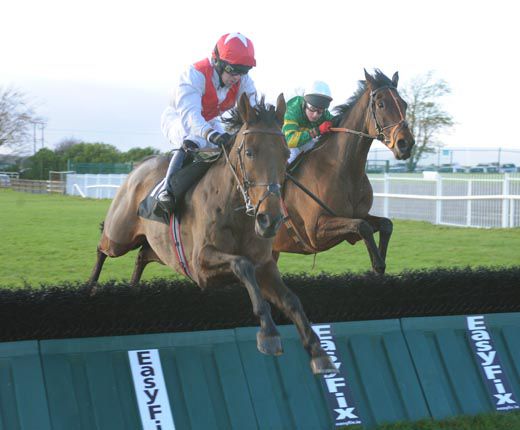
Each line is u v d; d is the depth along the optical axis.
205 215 3.17
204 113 3.66
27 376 2.83
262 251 3.10
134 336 3.07
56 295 3.13
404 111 4.40
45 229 11.09
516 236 9.74
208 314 3.32
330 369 2.77
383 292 3.64
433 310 3.81
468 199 11.51
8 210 15.89
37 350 2.90
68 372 2.91
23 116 34.00
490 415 3.36
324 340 3.36
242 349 3.22
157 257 4.25
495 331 3.73
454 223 11.95
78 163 33.28
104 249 4.32
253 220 3.09
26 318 3.10
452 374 3.51
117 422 2.89
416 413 3.33
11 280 6.20
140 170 4.04
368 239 4.14
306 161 4.56
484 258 7.62
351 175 4.43
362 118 4.50
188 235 3.34
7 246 8.76
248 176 2.84
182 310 3.29
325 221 4.36
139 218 3.96
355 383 3.33
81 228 11.30
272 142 2.84
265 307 2.81
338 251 8.48
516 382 3.62
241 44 3.50
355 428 3.14
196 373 3.08
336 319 3.55
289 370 3.25
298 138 4.59
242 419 3.05
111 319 3.20
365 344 3.42
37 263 7.31
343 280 3.59
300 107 4.65
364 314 3.62
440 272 3.86
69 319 3.14
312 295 3.49
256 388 3.14
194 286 3.34
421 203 12.91
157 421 2.93
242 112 2.92
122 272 6.81
